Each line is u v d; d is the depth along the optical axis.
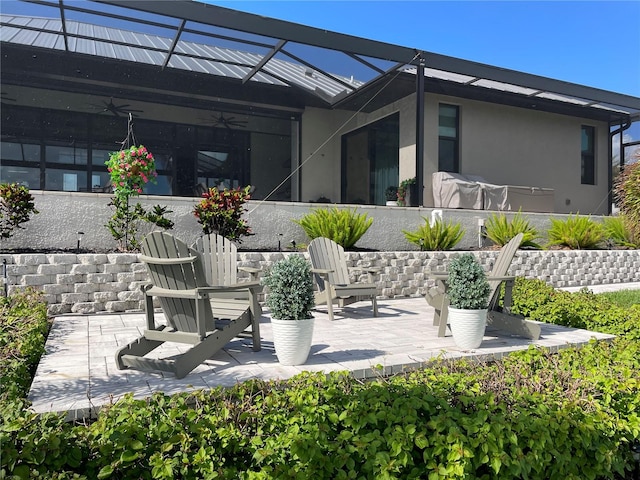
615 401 2.59
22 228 6.87
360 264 7.88
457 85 13.16
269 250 8.50
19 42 10.42
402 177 13.94
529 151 15.69
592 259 10.45
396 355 3.84
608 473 2.27
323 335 4.82
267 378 3.25
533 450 2.10
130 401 2.26
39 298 5.40
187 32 9.55
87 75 12.20
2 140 12.45
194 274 3.53
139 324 5.34
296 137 15.63
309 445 1.97
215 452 2.01
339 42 10.12
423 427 2.13
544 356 3.37
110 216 7.54
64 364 3.64
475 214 10.91
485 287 4.15
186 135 14.73
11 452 1.73
